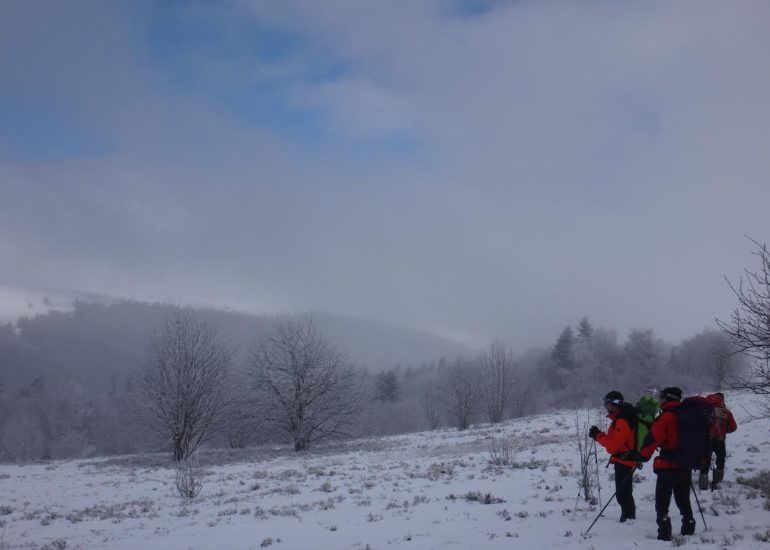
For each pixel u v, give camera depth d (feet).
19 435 279.90
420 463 74.69
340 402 132.05
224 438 153.48
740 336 33.91
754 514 29.09
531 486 47.65
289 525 39.42
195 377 113.09
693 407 25.67
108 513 51.67
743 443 57.67
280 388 126.00
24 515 53.88
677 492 26.16
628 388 267.39
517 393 204.23
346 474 69.77
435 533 32.60
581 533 28.30
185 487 59.72
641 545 24.70
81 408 329.52
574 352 358.23
